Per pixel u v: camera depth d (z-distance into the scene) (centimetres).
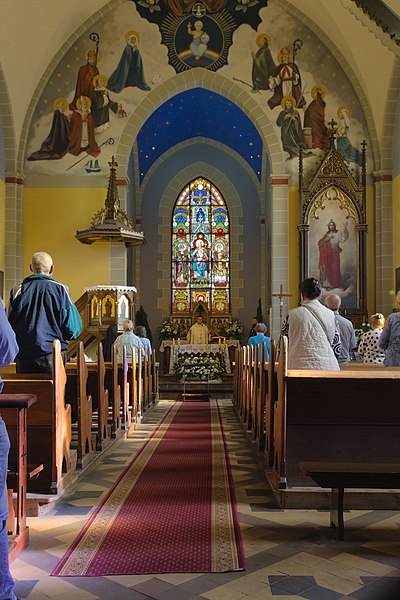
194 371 2077
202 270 2831
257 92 2039
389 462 636
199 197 2859
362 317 1958
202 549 509
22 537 515
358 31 1889
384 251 1978
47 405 647
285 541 532
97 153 2031
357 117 2019
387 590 430
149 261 2822
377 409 636
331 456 644
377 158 2005
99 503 658
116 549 511
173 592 427
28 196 2028
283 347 640
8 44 1839
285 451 646
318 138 2020
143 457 921
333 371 665
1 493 385
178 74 2044
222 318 2794
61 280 2014
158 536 544
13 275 1983
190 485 739
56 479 648
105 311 1859
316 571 464
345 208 1977
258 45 2039
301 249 1962
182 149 2852
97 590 430
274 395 754
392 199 1986
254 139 2692
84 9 1973
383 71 1927
